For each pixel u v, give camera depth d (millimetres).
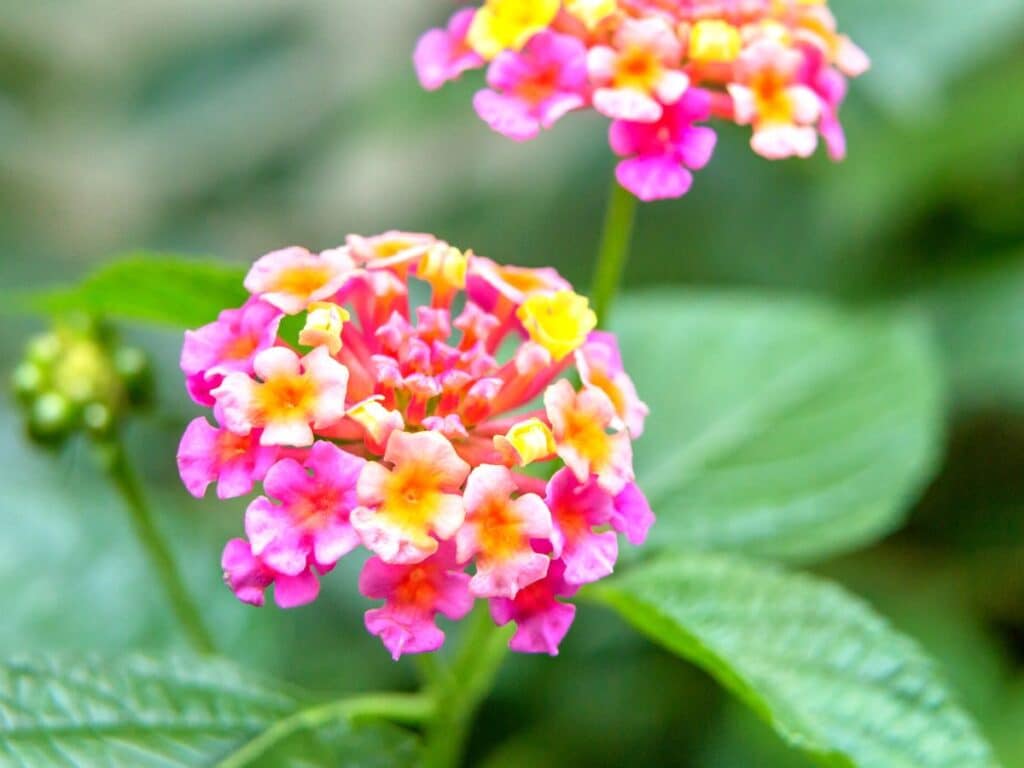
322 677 288
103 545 288
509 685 299
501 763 297
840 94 234
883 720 235
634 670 303
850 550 343
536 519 203
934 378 280
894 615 329
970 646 322
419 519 202
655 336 288
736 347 284
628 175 222
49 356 260
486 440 213
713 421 279
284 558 201
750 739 297
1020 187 361
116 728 227
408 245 221
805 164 365
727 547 269
